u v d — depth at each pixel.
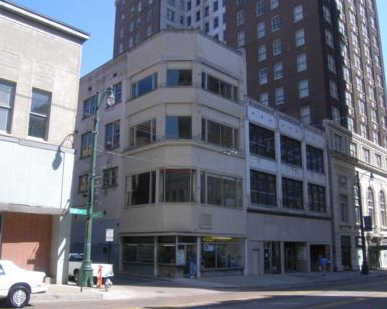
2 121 21.11
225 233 34.97
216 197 35.12
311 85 57.75
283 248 41.69
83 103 45.59
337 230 50.38
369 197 59.78
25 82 21.98
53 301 17.38
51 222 22.77
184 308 15.25
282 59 62.03
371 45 72.38
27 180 21.16
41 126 22.47
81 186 43.03
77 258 26.25
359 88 65.19
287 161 44.75
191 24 90.06
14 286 15.03
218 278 32.41
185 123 34.44
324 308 15.16
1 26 21.61
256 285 27.98
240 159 38.09
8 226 21.25
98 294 19.22
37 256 21.98
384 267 59.03
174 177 33.53
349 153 56.69
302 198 46.09
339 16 63.75
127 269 35.50
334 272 46.00
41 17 22.78
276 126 43.56
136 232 34.72
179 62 35.41
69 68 23.86
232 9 71.12
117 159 38.59
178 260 31.83
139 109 36.88
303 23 60.84
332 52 60.00
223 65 37.84
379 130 68.50
